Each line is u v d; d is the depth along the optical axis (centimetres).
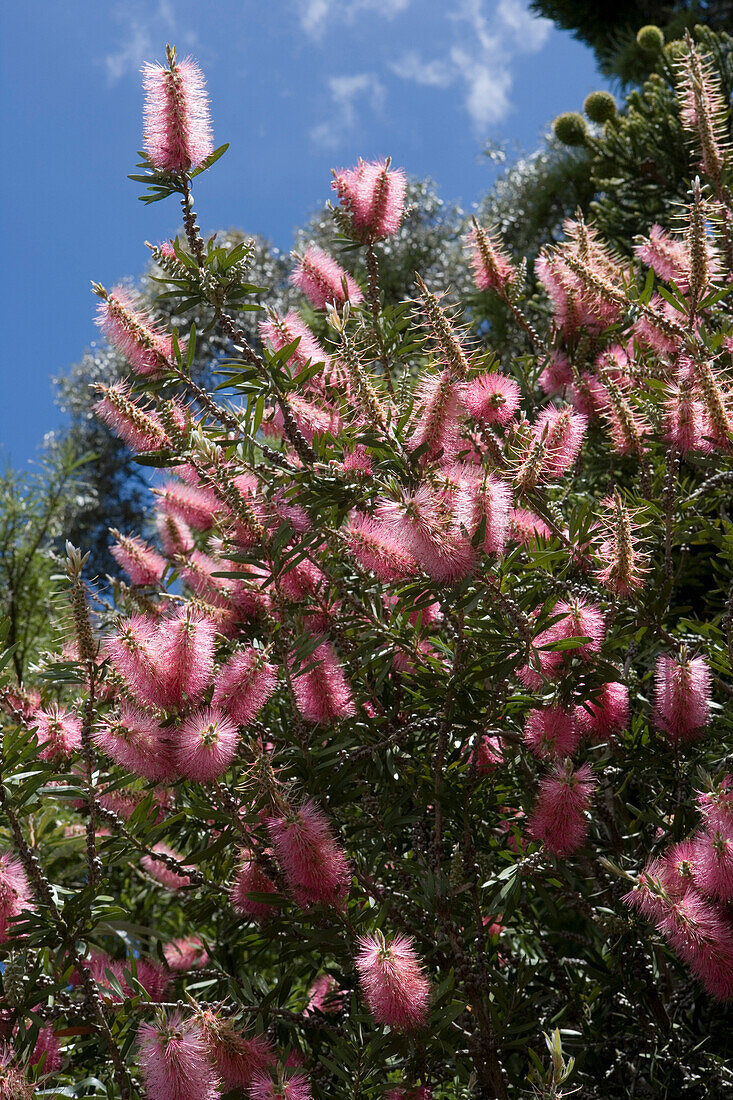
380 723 137
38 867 120
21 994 118
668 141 259
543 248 164
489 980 131
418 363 168
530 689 131
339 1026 134
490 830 143
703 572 162
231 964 142
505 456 134
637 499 146
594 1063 138
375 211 152
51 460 240
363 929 124
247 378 135
